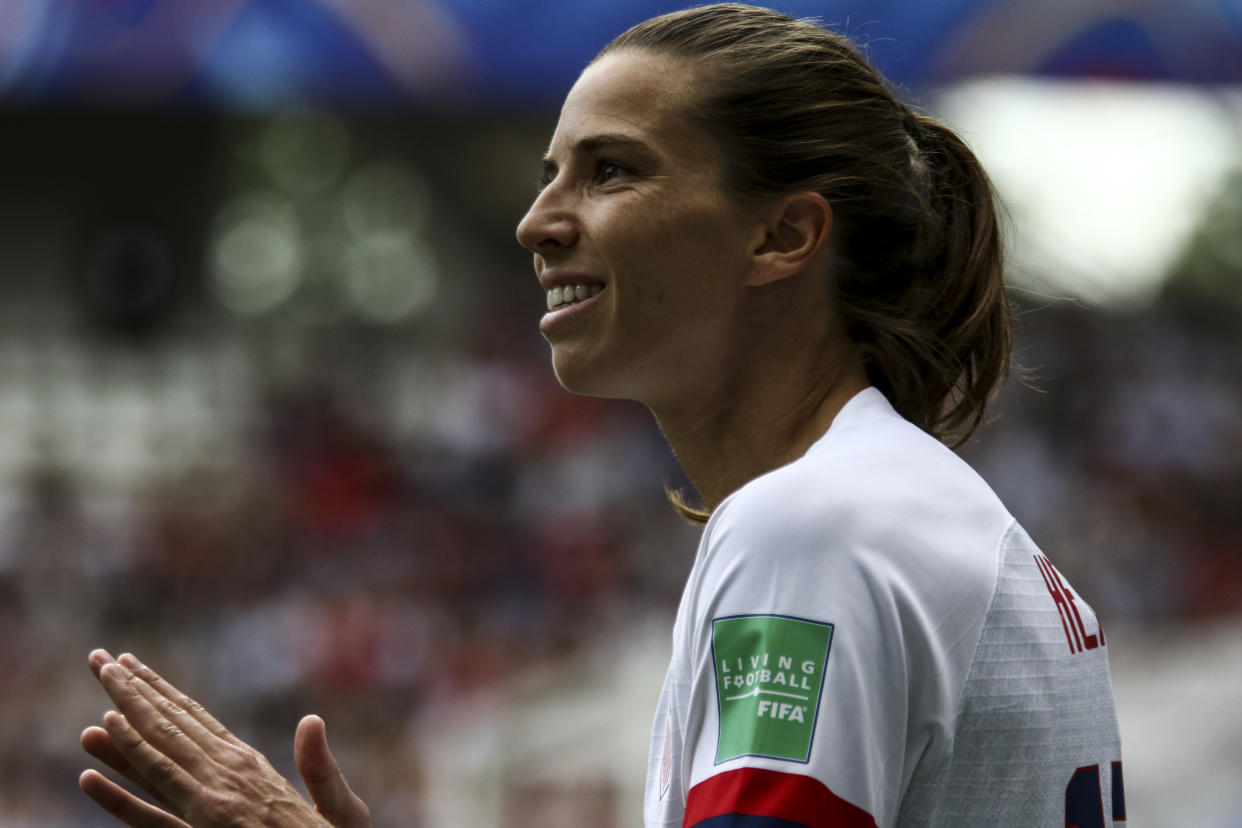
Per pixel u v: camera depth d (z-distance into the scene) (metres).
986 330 5.13
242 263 49.56
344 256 53.28
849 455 4.22
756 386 4.74
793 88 4.66
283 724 27.02
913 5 30.97
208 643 29.11
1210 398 37.84
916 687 3.97
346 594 29.11
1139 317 41.59
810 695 3.81
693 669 4.09
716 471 4.88
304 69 31.28
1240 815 18.44
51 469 32.69
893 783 3.93
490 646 28.00
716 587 4.03
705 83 4.64
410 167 50.66
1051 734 4.25
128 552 30.92
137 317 45.25
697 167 4.62
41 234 44.94
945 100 34.06
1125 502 34.06
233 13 31.09
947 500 4.21
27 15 31.20
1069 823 4.31
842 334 4.80
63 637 29.14
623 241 4.59
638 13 31.42
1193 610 31.25
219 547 31.09
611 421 36.75
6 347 42.91
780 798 3.72
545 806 20.30
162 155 46.62
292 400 37.31
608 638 27.64
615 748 20.42
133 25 31.05
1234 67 32.53
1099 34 31.83
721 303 4.64
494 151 48.84
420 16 31.45
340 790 4.60
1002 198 5.47
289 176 50.62
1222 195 45.00
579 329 4.73
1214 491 35.22
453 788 22.36
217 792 4.20
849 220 4.71
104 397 41.44
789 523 3.98
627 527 32.75
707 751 3.93
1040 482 33.12
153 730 4.27
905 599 3.94
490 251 50.22
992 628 4.11
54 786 25.91
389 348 45.88
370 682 27.50
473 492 34.03
